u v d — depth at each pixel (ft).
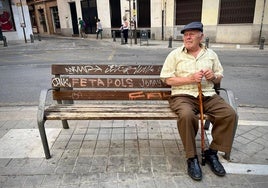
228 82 22.00
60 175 9.04
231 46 46.98
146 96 11.11
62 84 10.87
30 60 36.76
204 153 9.77
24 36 66.64
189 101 9.73
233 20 51.55
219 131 9.12
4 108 16.02
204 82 9.96
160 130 12.34
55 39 78.54
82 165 9.60
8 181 8.75
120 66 10.94
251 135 11.65
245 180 8.68
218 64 10.28
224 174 8.88
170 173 9.09
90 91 11.05
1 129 12.69
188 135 8.79
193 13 57.16
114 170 9.29
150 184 8.54
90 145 11.01
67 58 37.68
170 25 61.16
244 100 17.38
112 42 62.03
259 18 47.83
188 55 9.88
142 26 67.46
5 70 29.55
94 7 77.51
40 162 9.82
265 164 9.53
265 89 19.94
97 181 8.71
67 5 85.97
